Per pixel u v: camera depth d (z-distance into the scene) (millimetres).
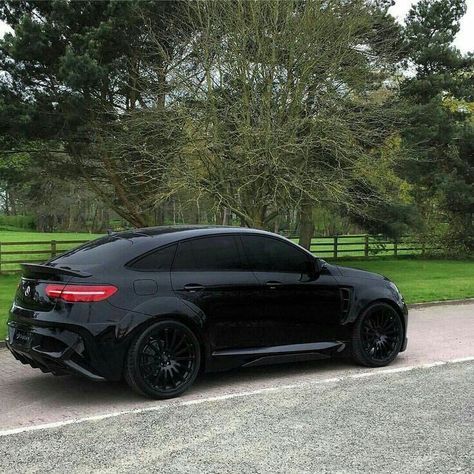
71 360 5363
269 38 16188
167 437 4660
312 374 6695
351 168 17141
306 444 4480
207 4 16297
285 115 16203
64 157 20109
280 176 15508
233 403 5566
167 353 5734
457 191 25578
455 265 23172
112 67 16641
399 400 5633
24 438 4680
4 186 25750
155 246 5934
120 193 19344
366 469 4008
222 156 15781
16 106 16438
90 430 4844
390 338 7113
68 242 20469
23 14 17203
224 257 6215
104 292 5496
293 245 6656
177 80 16203
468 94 25078
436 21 25062
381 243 25859
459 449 4371
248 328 6156
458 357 7594
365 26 17594
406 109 20156
